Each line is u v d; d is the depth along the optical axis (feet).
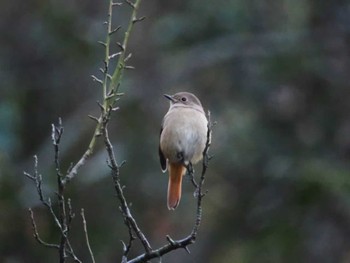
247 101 57.11
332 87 57.00
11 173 52.75
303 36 57.72
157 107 57.57
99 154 55.72
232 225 56.34
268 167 54.80
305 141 56.03
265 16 58.23
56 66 60.75
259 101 56.95
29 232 52.21
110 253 53.83
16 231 52.16
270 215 55.31
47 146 56.24
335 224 54.54
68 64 60.44
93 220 53.88
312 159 55.16
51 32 60.54
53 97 60.08
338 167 54.70
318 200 54.08
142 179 55.16
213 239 56.95
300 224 54.60
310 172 53.83
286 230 54.65
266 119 56.65
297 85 57.06
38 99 60.08
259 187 55.88
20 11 62.18
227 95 57.62
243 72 57.52
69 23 60.23
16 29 61.72
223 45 57.41
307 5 58.34
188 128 29.22
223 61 57.93
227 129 56.24
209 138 22.39
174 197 29.25
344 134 56.13
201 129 29.40
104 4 60.64
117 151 55.36
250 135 55.98
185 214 56.24
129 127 56.59
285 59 57.06
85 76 59.82
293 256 54.44
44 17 60.75
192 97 30.12
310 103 56.80
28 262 52.13
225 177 56.29
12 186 52.60
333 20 58.23
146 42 59.31
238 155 55.67
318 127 56.39
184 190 56.03
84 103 58.70
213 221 56.95
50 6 60.59
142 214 55.36
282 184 55.16
